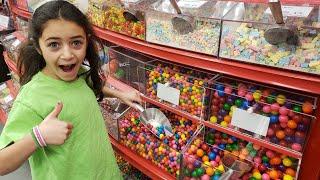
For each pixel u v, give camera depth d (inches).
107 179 51.8
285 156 47.8
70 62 40.6
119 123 70.2
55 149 43.3
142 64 64.2
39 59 45.4
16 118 39.8
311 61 35.8
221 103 51.3
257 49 40.0
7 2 116.3
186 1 51.4
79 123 45.9
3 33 115.9
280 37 36.6
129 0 57.1
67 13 39.3
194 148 56.8
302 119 42.5
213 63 45.3
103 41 72.6
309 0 41.0
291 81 37.6
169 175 61.8
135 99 62.9
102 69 72.0
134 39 58.6
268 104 45.1
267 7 44.1
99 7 66.2
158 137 64.3
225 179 49.3
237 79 51.3
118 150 71.7
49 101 42.8
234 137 55.6
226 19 42.2
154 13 51.6
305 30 35.1
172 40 50.6
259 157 51.8
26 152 34.0
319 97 42.5
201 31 45.8
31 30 41.4
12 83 118.2
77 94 46.6
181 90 56.5
